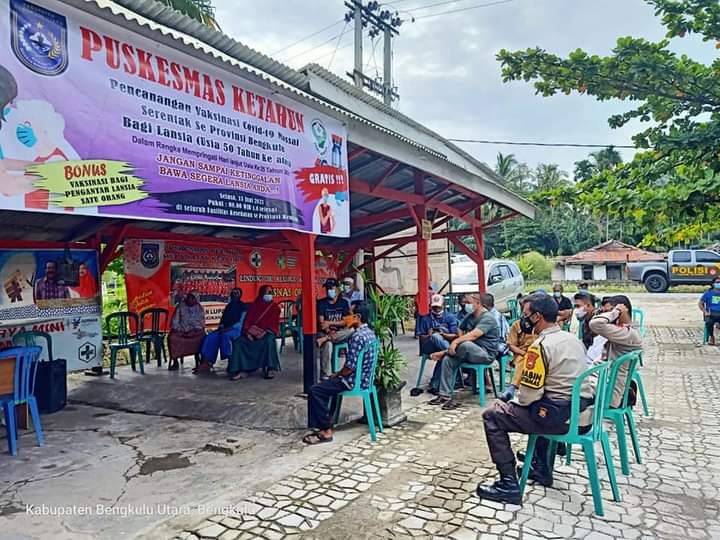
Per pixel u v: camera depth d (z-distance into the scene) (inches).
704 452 171.3
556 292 388.2
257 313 298.7
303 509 130.8
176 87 145.7
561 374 129.9
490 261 607.8
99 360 308.2
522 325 218.7
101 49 127.6
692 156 363.3
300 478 150.7
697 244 1520.7
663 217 347.3
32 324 277.4
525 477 136.9
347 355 185.5
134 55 135.0
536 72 384.8
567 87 384.5
